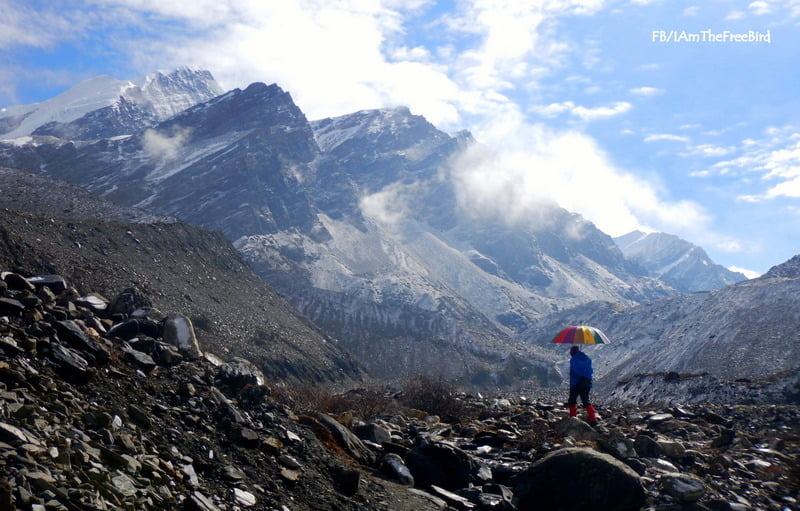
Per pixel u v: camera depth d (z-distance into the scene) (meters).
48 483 6.22
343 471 10.09
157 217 195.38
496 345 190.38
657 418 18.88
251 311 108.19
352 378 114.50
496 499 10.95
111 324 11.87
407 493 10.75
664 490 11.62
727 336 113.19
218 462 8.85
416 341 188.50
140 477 7.43
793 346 96.44
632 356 143.12
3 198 186.00
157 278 81.50
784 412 20.11
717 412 21.27
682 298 185.12
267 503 8.48
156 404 9.47
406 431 16.33
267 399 11.70
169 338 12.09
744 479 13.14
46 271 44.22
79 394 8.62
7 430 6.70
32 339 8.98
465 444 14.81
